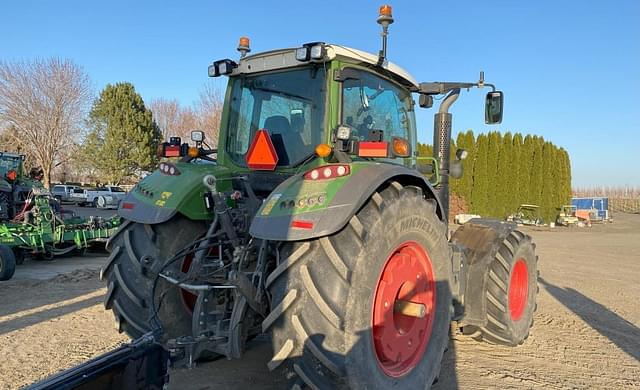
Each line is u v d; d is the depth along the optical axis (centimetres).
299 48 353
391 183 326
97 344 472
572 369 449
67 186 3469
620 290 877
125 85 3978
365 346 281
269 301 307
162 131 4494
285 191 304
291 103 386
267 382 391
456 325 580
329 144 361
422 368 337
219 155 422
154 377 257
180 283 325
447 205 509
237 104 421
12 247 938
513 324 491
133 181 4119
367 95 400
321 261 282
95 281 782
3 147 3572
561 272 1084
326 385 272
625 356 493
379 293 308
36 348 458
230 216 350
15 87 3438
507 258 481
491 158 2742
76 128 3672
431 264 351
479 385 402
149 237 363
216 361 432
